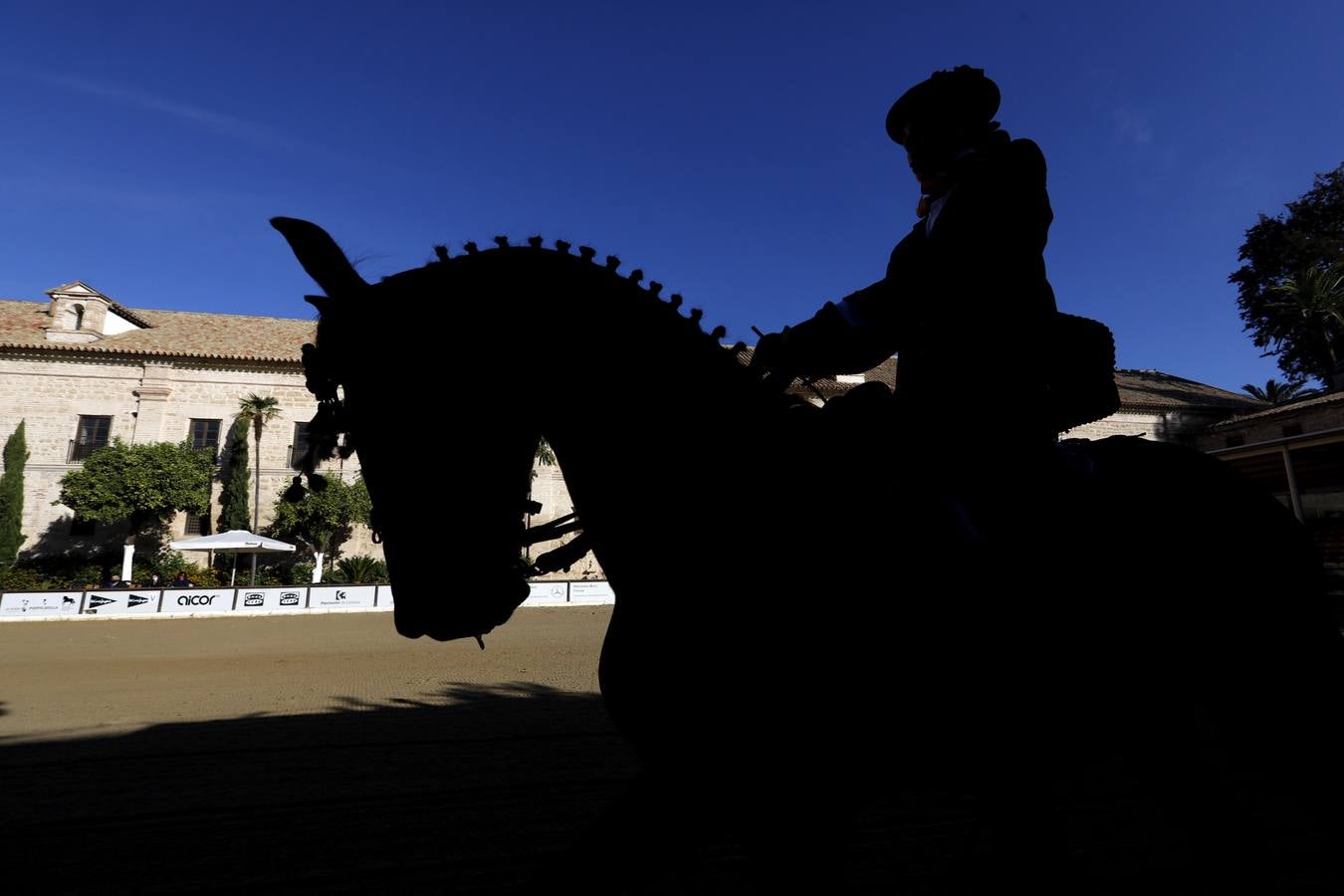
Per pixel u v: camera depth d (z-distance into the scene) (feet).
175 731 20.57
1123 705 5.41
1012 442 5.04
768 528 5.22
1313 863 10.45
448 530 4.60
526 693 27.12
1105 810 12.93
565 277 5.61
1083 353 5.32
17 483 103.40
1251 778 14.43
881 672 4.85
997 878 8.79
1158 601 5.39
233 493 108.78
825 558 5.08
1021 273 5.12
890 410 5.30
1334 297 122.01
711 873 10.48
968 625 4.93
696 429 5.54
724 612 4.96
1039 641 4.99
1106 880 10.18
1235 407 126.00
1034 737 5.11
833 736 4.78
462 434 4.80
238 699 26.27
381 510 4.61
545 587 83.20
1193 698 5.94
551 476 105.09
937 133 5.79
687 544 5.21
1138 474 5.91
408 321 4.82
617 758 17.06
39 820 12.88
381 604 81.15
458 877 10.55
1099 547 5.27
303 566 105.40
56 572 99.35
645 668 5.05
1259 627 5.56
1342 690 5.51
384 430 4.62
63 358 110.32
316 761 16.87
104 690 28.73
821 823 4.75
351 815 13.10
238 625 62.49
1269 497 6.26
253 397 111.04
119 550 106.52
